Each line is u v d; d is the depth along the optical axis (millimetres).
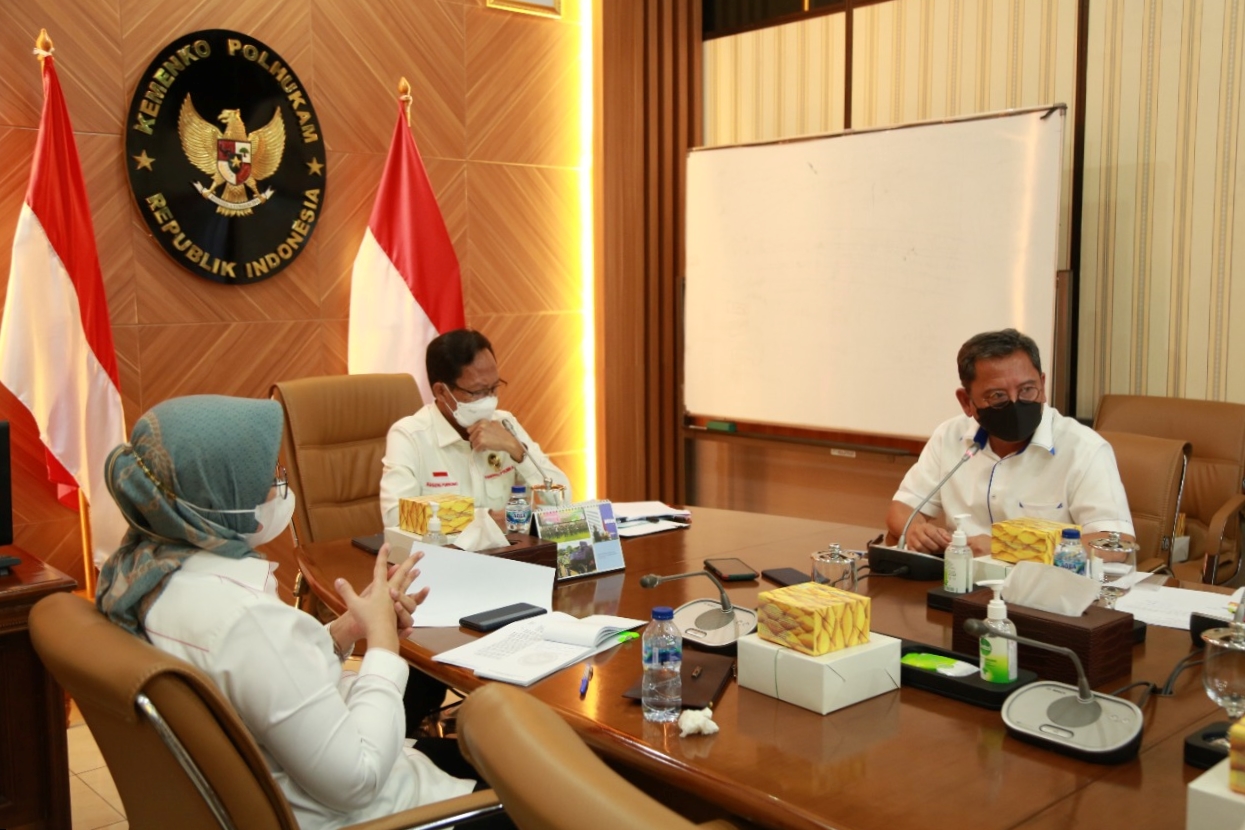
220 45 3973
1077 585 1693
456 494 2670
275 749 1386
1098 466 2535
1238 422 3416
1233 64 3527
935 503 2799
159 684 1206
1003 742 1425
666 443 5227
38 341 3518
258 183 4121
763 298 4625
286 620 1423
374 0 4418
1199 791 1131
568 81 5086
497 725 1037
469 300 4852
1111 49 3805
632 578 2361
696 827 878
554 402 5207
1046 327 3758
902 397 4195
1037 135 3725
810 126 4734
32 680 2381
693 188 4836
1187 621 1966
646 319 5164
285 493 1580
